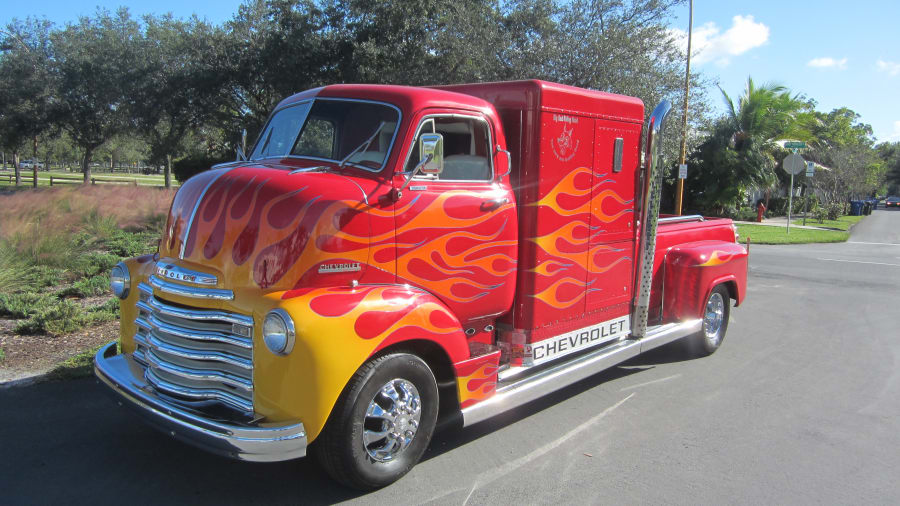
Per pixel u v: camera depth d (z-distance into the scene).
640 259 5.89
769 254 17.69
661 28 15.05
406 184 3.92
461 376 4.12
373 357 3.64
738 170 28.86
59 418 4.69
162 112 25.66
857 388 6.10
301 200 3.52
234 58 22.70
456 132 4.28
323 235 3.51
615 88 14.20
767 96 28.34
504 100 4.77
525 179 4.68
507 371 4.71
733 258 7.14
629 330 5.97
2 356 5.84
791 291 11.62
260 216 3.49
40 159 86.25
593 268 5.33
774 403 5.64
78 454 4.14
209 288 3.54
